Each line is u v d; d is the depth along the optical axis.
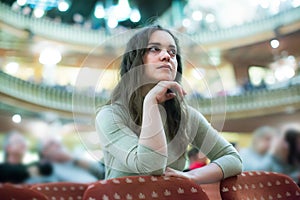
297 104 12.54
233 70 14.16
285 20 13.41
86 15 14.67
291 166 6.16
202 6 14.45
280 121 12.90
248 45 14.05
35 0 13.61
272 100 12.93
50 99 12.63
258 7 13.88
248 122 13.14
